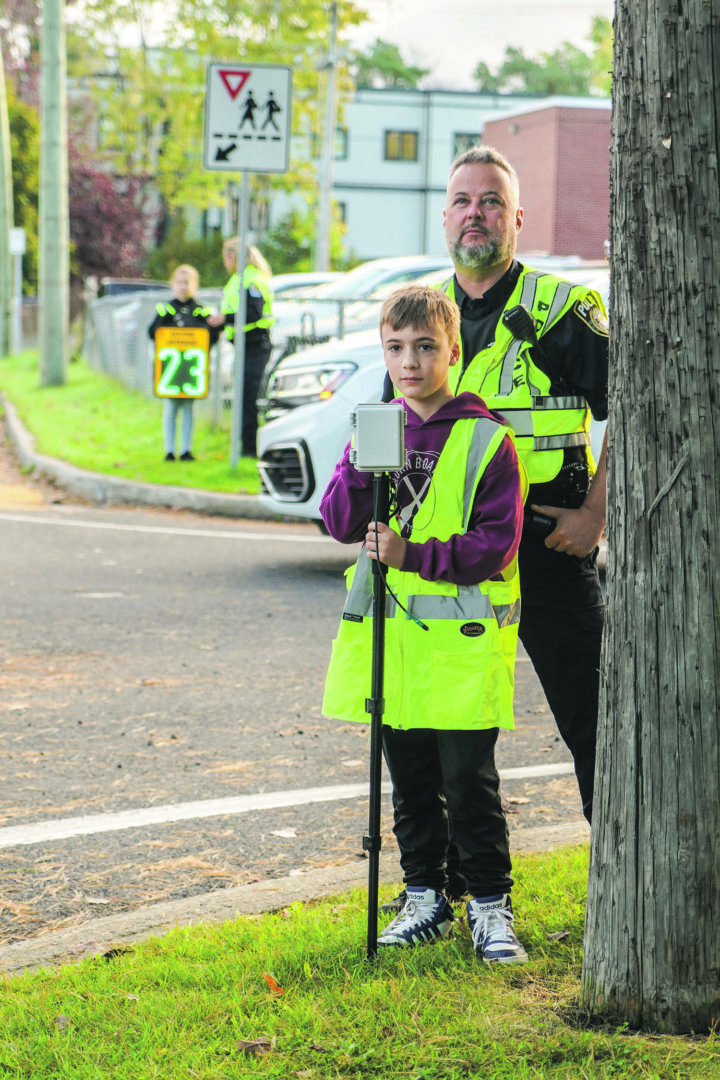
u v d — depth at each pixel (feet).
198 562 66.18
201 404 107.65
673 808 19.30
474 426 22.30
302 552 69.46
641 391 19.24
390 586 22.45
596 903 20.22
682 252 18.79
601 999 20.06
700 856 19.30
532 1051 18.99
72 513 82.12
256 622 53.52
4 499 87.40
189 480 86.74
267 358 90.84
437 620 22.02
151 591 59.21
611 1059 18.61
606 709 20.04
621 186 19.29
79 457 97.14
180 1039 19.69
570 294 24.17
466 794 22.56
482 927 22.68
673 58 18.60
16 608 55.47
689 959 19.35
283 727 39.60
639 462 19.33
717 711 19.25
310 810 32.53
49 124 157.69
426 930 23.30
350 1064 18.81
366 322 90.99
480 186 23.98
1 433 129.08
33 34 321.93
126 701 42.16
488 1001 20.59
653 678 19.34
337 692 22.86
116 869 28.73
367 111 367.04
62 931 24.93
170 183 293.23
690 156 18.69
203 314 91.86
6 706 41.39
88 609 55.52
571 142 243.40
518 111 255.70
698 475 19.06
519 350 24.29
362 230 371.56
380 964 22.08
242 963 22.31
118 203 312.29
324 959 22.40
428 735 23.30
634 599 19.49
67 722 39.83
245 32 239.30
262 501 62.90
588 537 24.12
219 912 25.62
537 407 24.23
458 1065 18.69
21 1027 20.40
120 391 143.54
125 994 21.43
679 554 19.15
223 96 84.69
